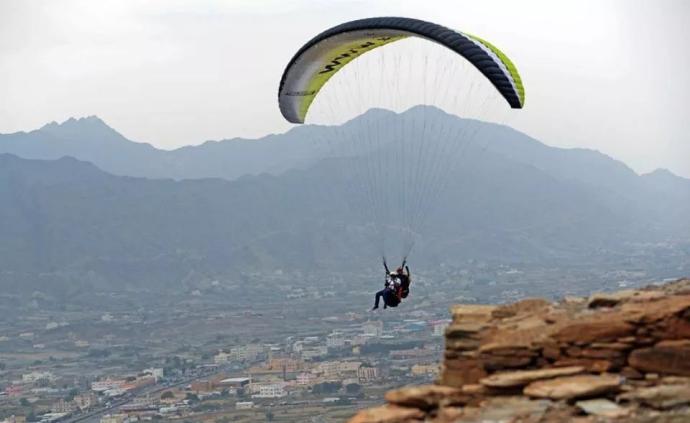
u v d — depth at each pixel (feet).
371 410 75.72
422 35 136.98
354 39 147.54
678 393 70.79
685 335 76.28
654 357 75.61
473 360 81.41
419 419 73.72
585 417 69.51
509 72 133.08
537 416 70.18
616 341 77.61
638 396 71.05
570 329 78.89
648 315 77.30
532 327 81.97
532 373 76.43
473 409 73.36
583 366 77.51
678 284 88.43
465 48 131.75
